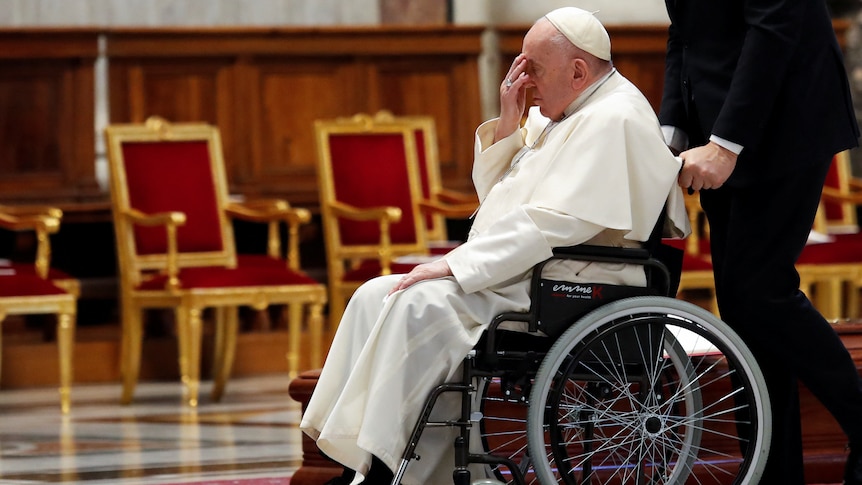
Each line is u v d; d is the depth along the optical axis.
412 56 29.59
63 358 22.45
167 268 23.94
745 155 11.26
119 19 33.72
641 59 30.33
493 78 33.88
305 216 24.66
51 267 28.23
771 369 11.81
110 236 28.45
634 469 11.06
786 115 11.16
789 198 11.26
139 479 14.85
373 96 29.38
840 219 28.98
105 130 24.33
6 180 27.69
